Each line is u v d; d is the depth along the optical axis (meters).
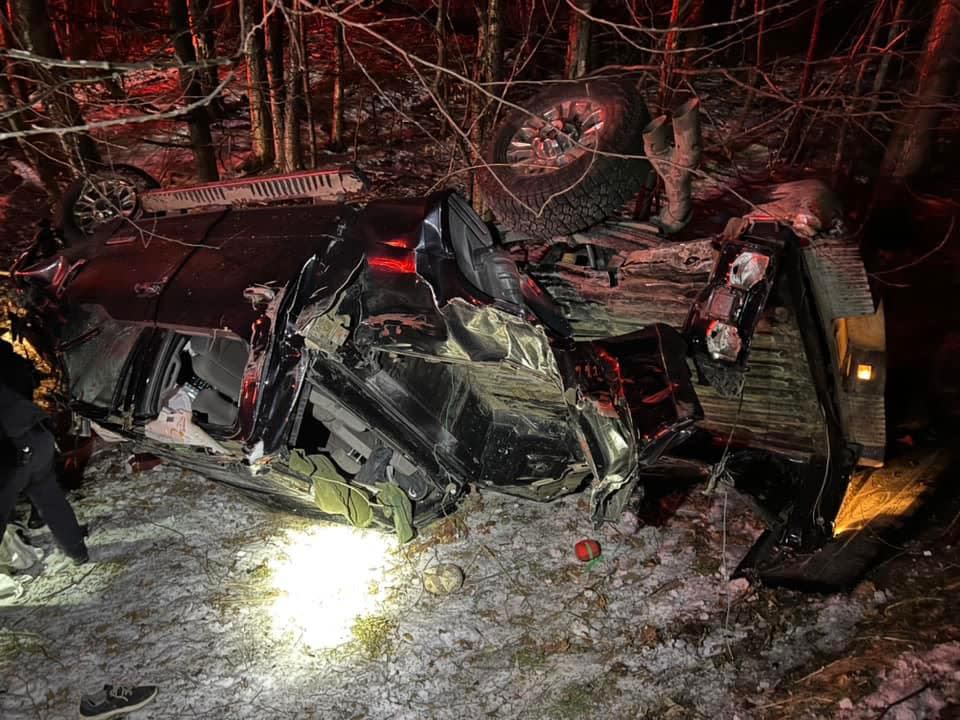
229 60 2.57
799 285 3.21
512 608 3.72
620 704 3.17
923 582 3.63
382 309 3.40
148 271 3.99
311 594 3.88
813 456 3.48
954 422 4.88
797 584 3.66
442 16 6.42
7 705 3.36
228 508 4.56
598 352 3.15
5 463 3.59
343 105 10.17
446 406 3.88
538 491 4.22
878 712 2.94
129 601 3.89
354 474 4.12
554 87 4.41
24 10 5.55
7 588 3.99
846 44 11.88
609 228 3.98
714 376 3.15
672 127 3.66
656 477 4.47
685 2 6.08
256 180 3.93
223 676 3.44
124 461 5.03
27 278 4.14
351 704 3.27
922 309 6.13
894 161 7.24
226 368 3.90
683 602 3.66
